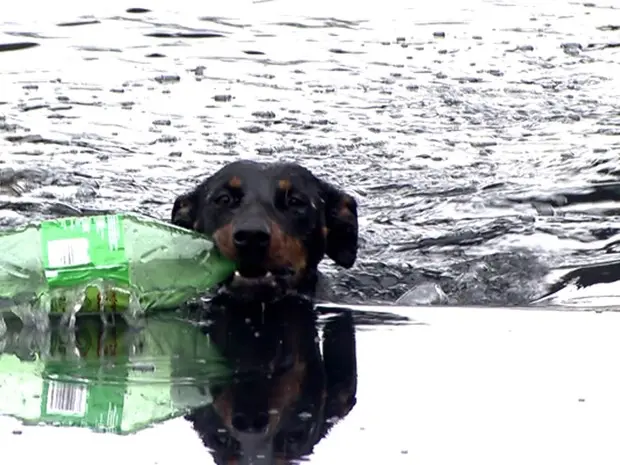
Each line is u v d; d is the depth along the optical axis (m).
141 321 10.57
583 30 25.47
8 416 7.93
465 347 9.81
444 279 12.67
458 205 15.00
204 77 21.14
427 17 26.38
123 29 24.42
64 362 9.28
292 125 18.41
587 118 19.03
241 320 10.77
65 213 14.15
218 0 27.22
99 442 7.47
